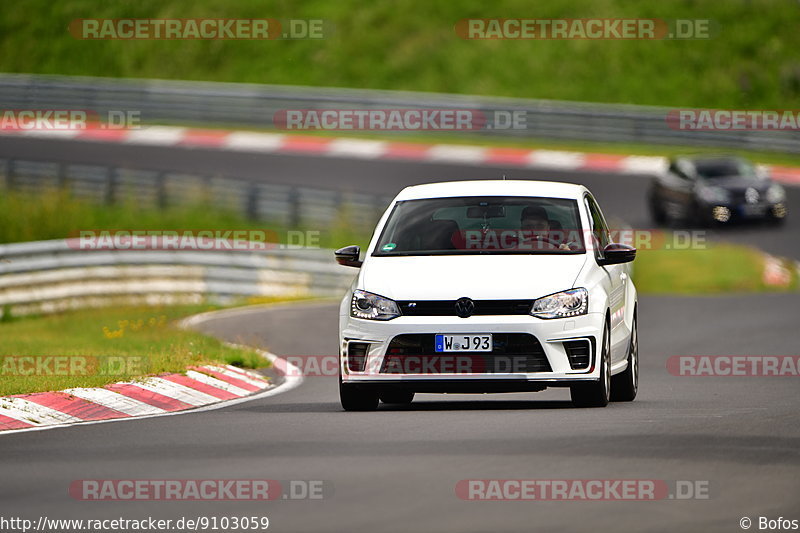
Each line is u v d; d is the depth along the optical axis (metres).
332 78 194.12
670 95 187.50
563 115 163.75
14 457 30.42
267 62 199.12
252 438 32.62
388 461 28.30
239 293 91.44
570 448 29.69
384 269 39.00
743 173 122.62
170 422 36.75
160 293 88.00
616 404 40.19
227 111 171.75
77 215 117.38
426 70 193.12
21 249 80.25
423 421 35.19
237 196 126.38
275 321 75.06
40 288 81.06
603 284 39.12
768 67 193.00
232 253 91.75
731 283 97.50
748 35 197.25
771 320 73.44
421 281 38.09
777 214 119.69
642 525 22.12
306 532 21.89
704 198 118.44
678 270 102.56
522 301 37.44
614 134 162.12
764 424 34.00
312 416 37.44
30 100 176.62
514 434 32.03
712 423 34.09
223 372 49.81
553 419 35.09
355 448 30.34
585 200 42.12
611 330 39.62
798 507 23.52
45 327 73.06
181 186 126.75
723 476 26.31
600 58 192.75
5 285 79.06
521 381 37.00
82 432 34.94
